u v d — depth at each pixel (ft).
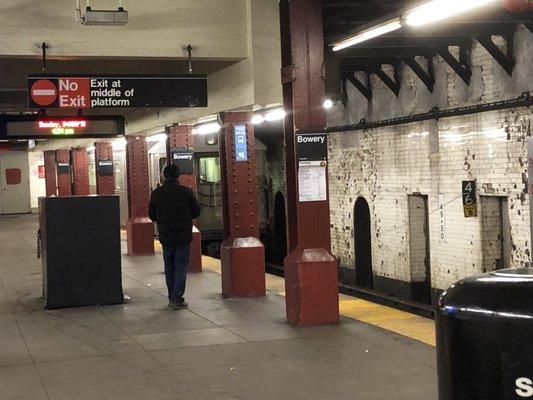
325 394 17.81
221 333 24.98
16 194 115.75
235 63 31.30
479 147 34.81
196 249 41.34
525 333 7.14
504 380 7.29
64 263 30.83
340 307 29.19
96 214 31.19
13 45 27.61
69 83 29.22
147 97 29.91
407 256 41.37
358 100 45.57
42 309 30.71
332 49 26.55
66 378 19.69
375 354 21.52
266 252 66.54
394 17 22.21
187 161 42.86
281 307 29.78
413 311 37.91
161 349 22.84
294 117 25.50
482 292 7.57
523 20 29.22
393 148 42.11
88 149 88.22
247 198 32.99
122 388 18.65
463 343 7.59
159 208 30.01
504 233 35.09
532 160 16.62
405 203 41.24
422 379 18.85
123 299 31.68
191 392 18.20
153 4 29.19
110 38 28.71
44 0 27.89
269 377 19.40
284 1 26.03
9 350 23.16
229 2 29.94
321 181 25.82
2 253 55.06
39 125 38.14
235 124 33.04
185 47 29.50
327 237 26.07
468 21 28.96
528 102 31.09
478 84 34.60
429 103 38.50
